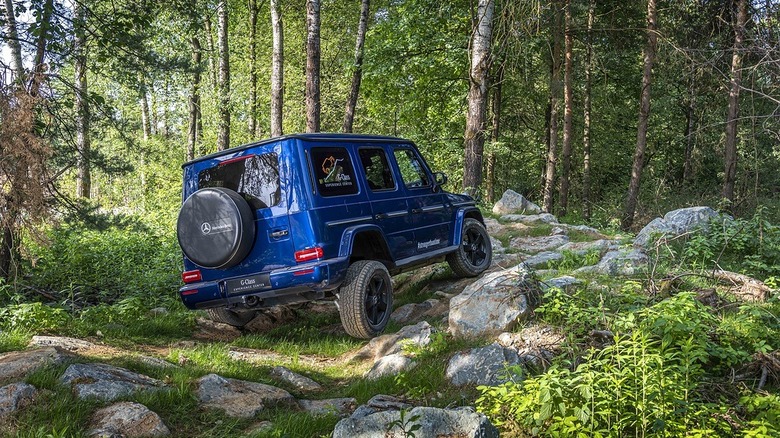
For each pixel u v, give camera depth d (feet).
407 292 30.01
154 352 20.95
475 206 31.01
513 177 101.65
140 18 34.19
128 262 34.12
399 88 77.97
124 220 33.09
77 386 15.06
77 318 24.70
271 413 15.65
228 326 26.48
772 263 29.40
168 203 85.71
